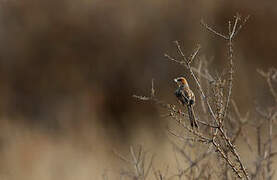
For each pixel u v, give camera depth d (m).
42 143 16.20
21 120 18.88
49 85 20.59
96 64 21.14
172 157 10.60
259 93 16.22
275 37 19.38
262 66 18.89
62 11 22.08
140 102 19.05
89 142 16.38
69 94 20.52
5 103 19.92
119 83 20.33
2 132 16.81
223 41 18.88
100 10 22.02
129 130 18.00
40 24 21.97
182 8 20.62
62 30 21.78
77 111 19.48
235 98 16.45
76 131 17.72
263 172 6.96
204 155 7.07
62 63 21.28
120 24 21.44
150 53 20.48
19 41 21.62
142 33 21.08
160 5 21.14
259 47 19.41
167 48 20.25
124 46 21.11
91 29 21.80
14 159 14.88
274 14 19.77
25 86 20.67
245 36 19.47
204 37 19.34
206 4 20.36
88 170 13.77
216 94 5.67
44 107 19.92
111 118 19.45
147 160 10.21
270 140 7.16
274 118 7.71
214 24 20.00
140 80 20.06
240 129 6.95
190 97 5.94
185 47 19.73
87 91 20.34
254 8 20.05
